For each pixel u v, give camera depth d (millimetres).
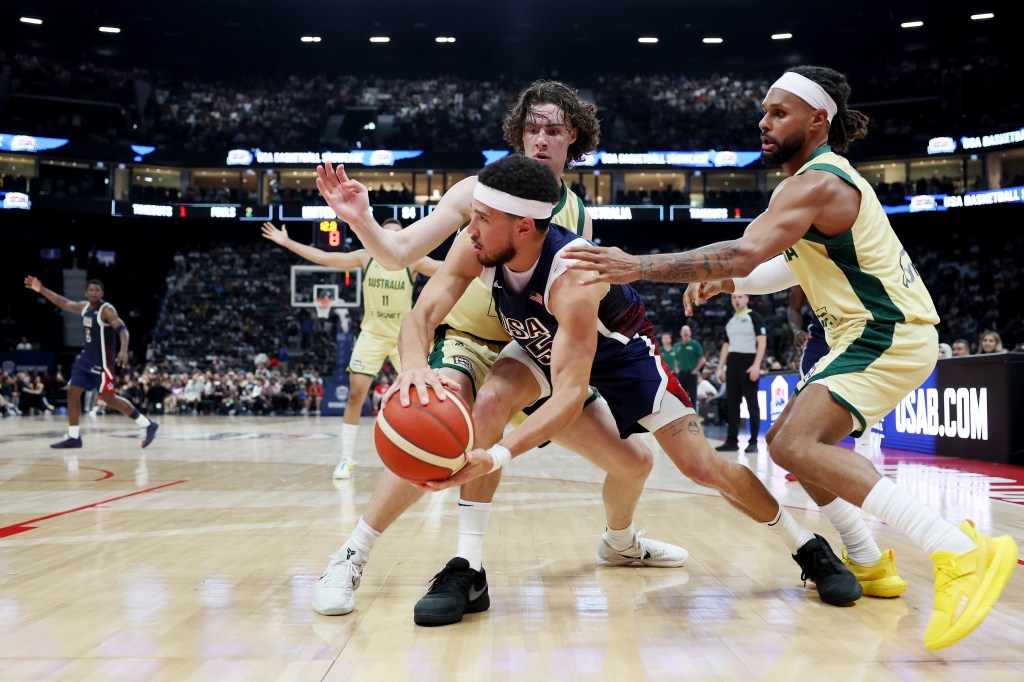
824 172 2531
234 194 29203
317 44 32969
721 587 2871
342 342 21016
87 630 2295
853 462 2379
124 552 3467
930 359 2586
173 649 2121
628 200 29438
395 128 31859
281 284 29922
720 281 3184
